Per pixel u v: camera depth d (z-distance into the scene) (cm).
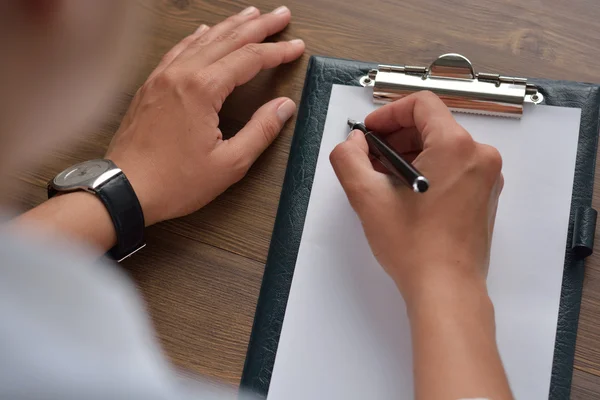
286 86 63
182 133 57
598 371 49
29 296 32
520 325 50
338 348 51
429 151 48
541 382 48
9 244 34
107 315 34
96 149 61
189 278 56
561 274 51
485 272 47
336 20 66
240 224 58
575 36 62
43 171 60
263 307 54
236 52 61
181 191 56
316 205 56
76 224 51
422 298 44
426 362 41
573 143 55
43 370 30
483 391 39
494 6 64
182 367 53
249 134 58
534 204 54
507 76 60
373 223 48
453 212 46
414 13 65
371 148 53
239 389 52
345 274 53
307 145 59
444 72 58
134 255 57
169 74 59
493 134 56
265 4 68
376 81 59
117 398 30
